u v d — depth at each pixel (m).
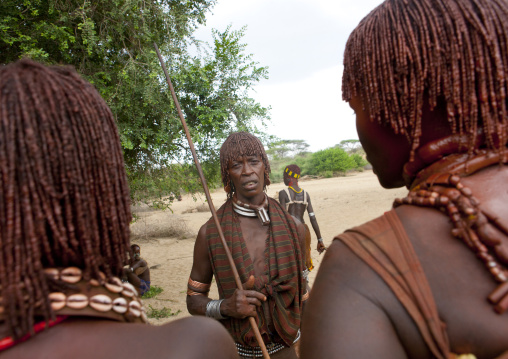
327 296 0.74
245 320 2.15
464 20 0.73
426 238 0.74
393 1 0.83
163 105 5.40
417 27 0.77
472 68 0.73
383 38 0.81
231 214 2.41
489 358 0.65
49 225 0.72
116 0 4.65
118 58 5.28
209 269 2.43
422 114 0.80
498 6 0.74
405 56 0.77
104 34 5.00
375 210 14.27
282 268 2.26
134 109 5.32
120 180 0.84
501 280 0.66
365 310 0.70
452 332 0.67
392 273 0.71
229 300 2.12
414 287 0.69
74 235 0.75
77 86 0.78
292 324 2.21
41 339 0.69
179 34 5.18
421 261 0.72
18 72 0.74
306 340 0.73
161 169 6.16
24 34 4.46
